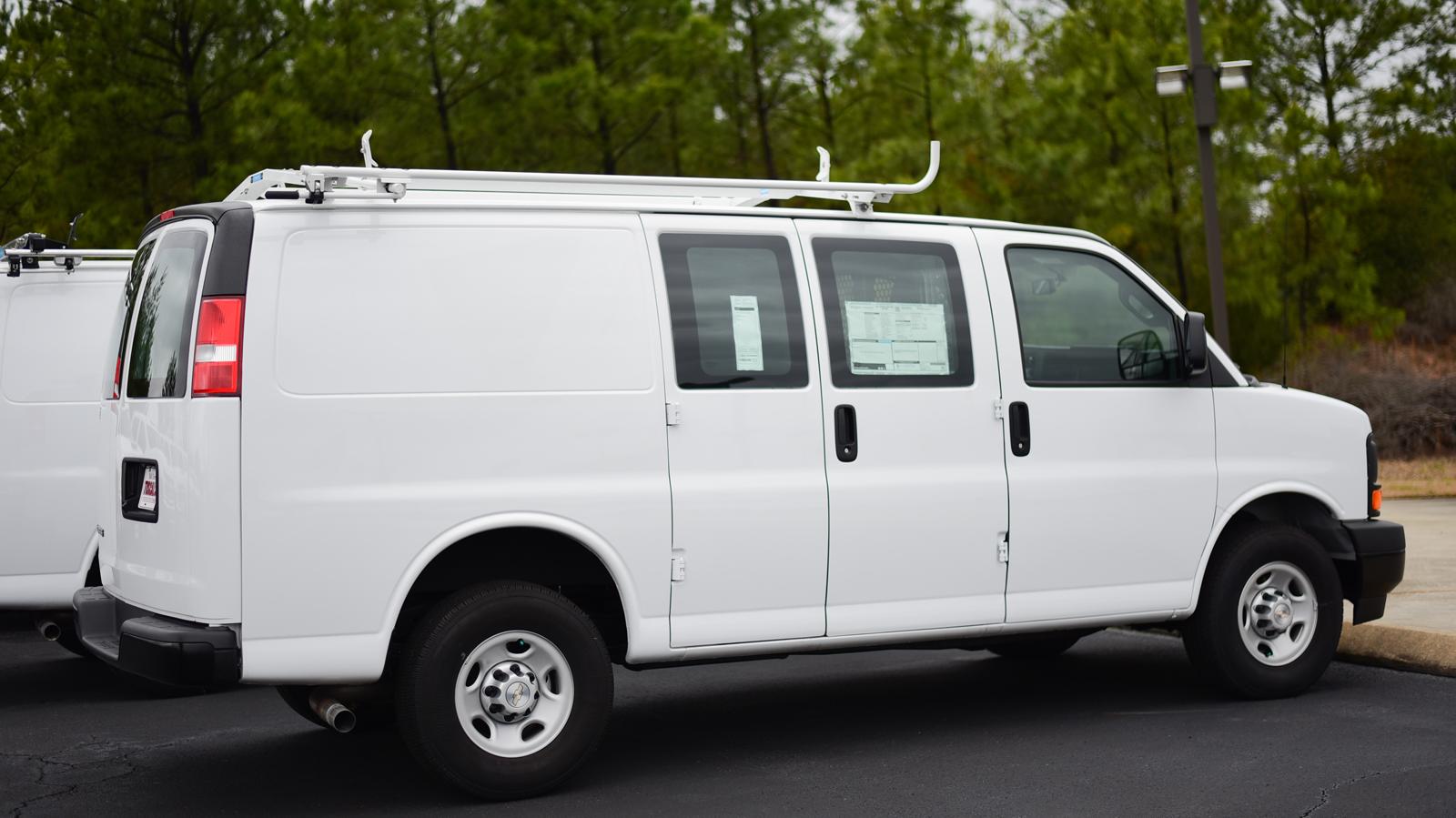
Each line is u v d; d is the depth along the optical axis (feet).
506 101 65.00
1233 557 22.57
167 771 20.12
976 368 20.88
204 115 59.67
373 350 17.52
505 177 18.51
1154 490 21.93
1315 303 74.18
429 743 17.35
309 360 17.24
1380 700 22.84
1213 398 22.62
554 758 17.90
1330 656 23.17
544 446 18.15
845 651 20.38
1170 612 22.17
